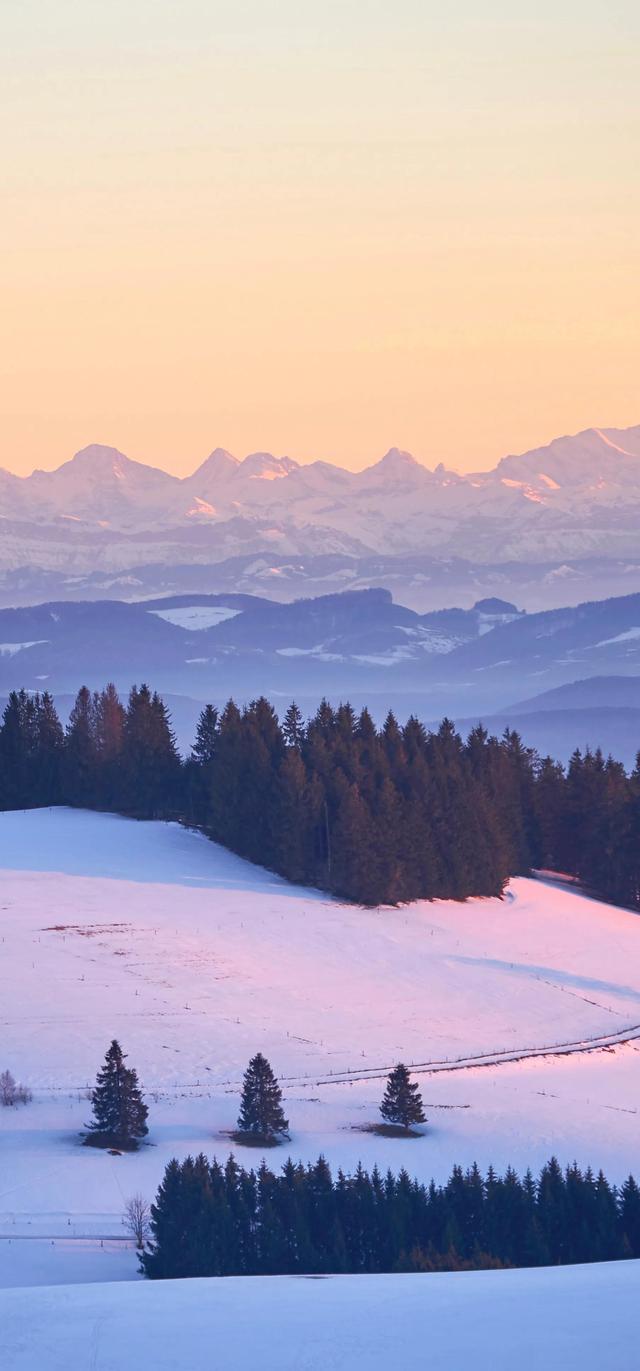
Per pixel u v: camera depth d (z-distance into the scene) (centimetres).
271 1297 5681
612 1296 5478
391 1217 9531
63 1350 4956
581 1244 9488
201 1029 15838
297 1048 15600
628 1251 9456
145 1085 13875
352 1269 9175
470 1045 16462
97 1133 12162
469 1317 5212
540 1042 16938
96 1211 10500
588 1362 4606
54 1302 5653
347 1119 13200
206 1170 9981
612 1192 10244
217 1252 9138
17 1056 14375
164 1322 5278
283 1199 9725
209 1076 14325
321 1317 5297
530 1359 4662
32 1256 9594
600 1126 13200
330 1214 9688
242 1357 4816
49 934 19000
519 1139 12650
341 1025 16700
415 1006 17875
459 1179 10038
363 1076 14800
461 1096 14150
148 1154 11769
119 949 18650
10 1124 12500
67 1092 13462
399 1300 5559
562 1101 14138
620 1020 18262
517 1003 18538
